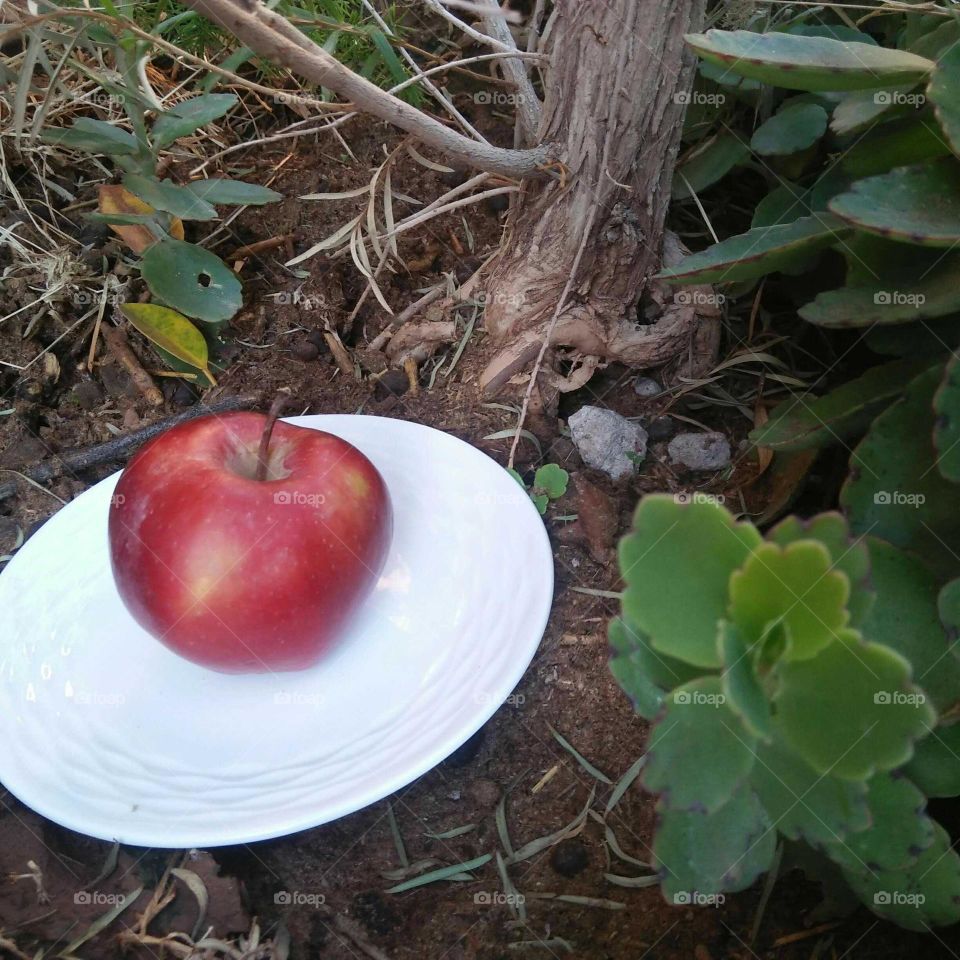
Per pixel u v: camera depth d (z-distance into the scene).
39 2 0.29
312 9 0.38
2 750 0.25
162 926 0.24
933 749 0.21
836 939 0.24
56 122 0.41
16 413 0.36
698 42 0.22
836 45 0.23
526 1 0.41
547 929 0.25
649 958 0.24
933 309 0.22
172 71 0.41
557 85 0.30
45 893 0.25
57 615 0.28
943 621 0.19
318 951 0.25
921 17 0.30
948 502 0.23
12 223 0.39
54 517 0.30
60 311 0.38
